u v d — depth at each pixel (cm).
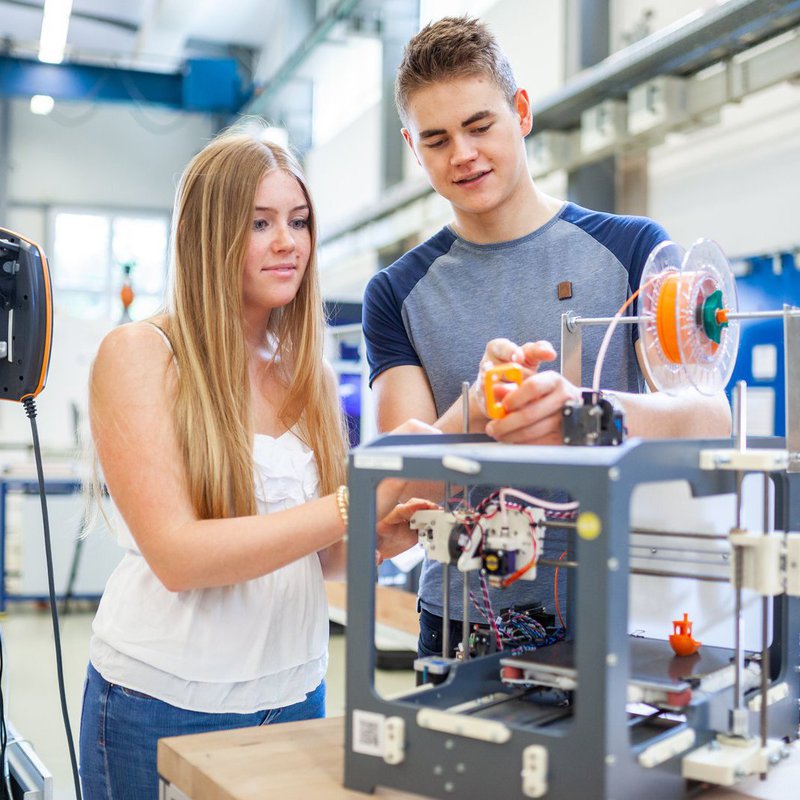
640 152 457
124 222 993
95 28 834
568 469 77
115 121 992
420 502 113
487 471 81
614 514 75
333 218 834
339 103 824
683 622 102
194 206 127
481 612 127
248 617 125
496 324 144
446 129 131
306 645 131
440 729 84
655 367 107
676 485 101
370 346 157
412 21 645
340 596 442
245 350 127
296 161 133
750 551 88
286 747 100
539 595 129
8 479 541
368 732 88
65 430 590
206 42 959
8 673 432
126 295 552
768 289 388
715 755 87
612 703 76
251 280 128
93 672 129
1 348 159
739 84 359
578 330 117
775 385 384
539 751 78
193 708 122
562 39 490
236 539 109
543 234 144
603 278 139
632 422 111
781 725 102
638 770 79
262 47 959
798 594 87
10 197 961
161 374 121
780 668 104
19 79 845
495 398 97
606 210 464
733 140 403
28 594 565
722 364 114
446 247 152
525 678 90
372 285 156
